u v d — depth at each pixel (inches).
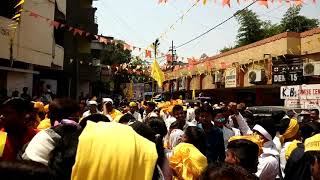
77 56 1141.7
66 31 1048.8
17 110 170.1
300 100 583.8
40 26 698.2
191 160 176.7
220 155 278.2
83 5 1114.1
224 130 298.7
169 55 757.3
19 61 637.3
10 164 68.7
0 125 173.9
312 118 403.2
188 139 192.2
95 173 93.8
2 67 609.3
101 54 1743.4
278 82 861.2
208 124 276.2
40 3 692.1
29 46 660.7
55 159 119.6
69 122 134.1
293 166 185.9
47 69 903.7
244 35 1408.7
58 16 838.5
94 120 161.0
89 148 95.6
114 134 98.8
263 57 918.4
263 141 200.8
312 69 757.9
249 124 373.4
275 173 192.7
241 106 388.8
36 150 125.0
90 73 1237.1
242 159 142.8
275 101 1010.7
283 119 240.7
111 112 384.2
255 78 930.1
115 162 94.7
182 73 1510.8
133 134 101.7
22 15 626.2
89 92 1449.3
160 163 158.2
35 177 68.2
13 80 668.7
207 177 91.4
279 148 231.3
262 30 1393.9
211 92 1375.5
